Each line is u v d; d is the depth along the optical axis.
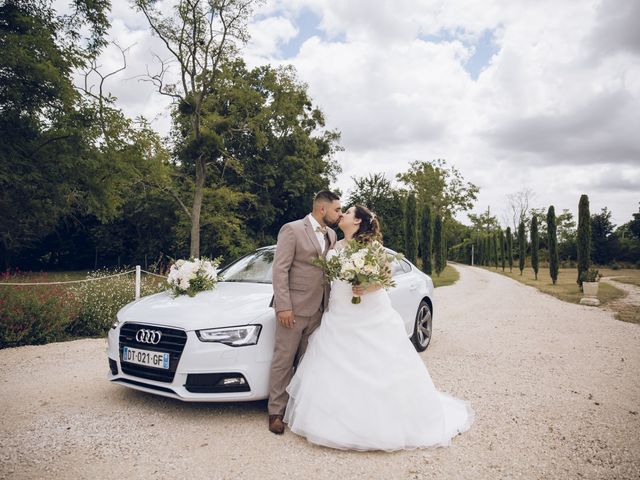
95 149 17.73
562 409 3.94
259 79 28.16
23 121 15.98
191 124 21.14
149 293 9.16
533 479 2.71
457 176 61.28
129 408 3.81
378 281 3.29
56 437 3.22
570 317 9.71
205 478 2.67
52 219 19.25
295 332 3.55
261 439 3.25
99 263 37.44
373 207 31.73
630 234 56.50
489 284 22.09
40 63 15.03
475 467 2.87
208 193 24.02
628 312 10.60
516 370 5.23
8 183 14.88
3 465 2.79
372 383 3.21
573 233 67.38
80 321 7.46
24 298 6.88
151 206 28.03
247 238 28.48
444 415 3.58
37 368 5.11
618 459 2.99
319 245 3.74
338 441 3.07
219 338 3.43
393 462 2.94
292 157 30.06
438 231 31.27
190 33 18.62
